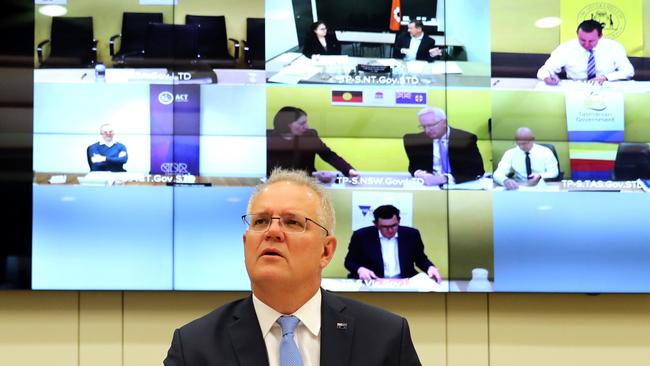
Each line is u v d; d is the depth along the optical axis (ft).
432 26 10.71
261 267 4.42
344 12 10.65
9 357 10.36
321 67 10.57
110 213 10.27
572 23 10.78
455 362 10.68
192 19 10.53
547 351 10.76
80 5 10.46
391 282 10.33
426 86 10.63
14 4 10.39
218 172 10.38
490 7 10.73
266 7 10.58
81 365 10.41
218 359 4.49
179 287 10.23
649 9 10.84
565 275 10.50
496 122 10.61
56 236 10.19
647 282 10.55
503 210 10.51
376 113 10.56
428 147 10.55
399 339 4.75
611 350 10.80
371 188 10.45
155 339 10.49
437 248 10.43
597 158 10.64
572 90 10.69
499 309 10.80
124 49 10.44
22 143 10.25
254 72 10.51
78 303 10.50
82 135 10.34
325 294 4.95
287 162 10.43
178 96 10.43
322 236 4.69
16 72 10.32
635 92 10.73
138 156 10.36
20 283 10.12
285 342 4.48
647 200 10.62
